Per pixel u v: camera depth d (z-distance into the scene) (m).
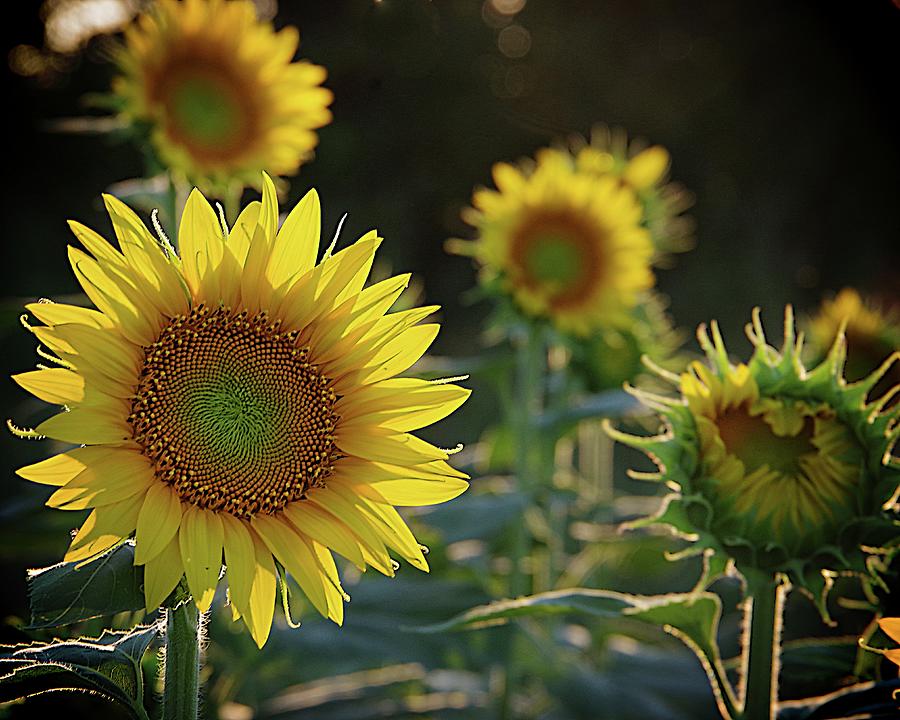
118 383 0.91
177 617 0.91
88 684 0.91
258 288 0.95
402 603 1.44
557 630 1.86
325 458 0.94
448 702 1.53
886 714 0.96
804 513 0.95
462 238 5.76
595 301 1.69
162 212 1.41
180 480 0.92
